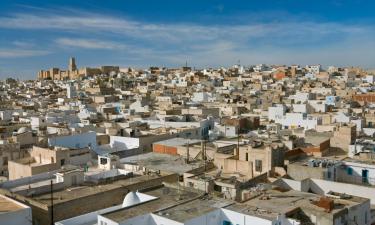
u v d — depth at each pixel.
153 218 34.72
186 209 36.22
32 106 147.38
